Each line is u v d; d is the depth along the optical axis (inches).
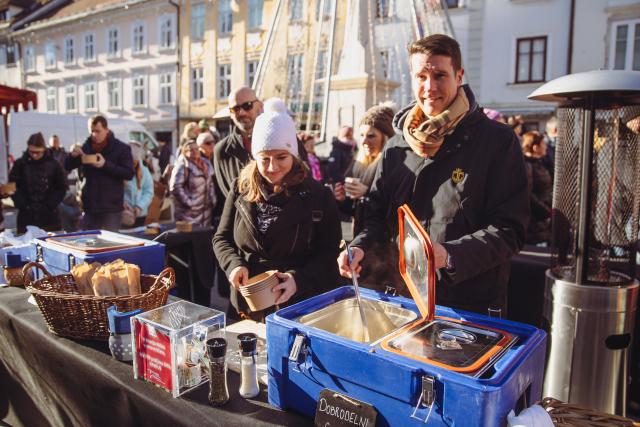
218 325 49.9
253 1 627.5
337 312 50.1
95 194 165.8
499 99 486.0
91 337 59.3
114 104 793.6
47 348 60.2
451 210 58.6
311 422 41.3
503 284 62.6
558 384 76.3
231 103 106.7
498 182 57.0
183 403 44.9
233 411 43.4
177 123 716.0
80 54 824.3
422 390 33.9
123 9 740.7
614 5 424.8
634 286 72.5
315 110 327.9
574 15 442.0
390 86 243.9
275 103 117.3
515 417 33.8
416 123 62.7
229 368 52.3
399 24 239.9
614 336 72.1
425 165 60.2
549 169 176.1
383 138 99.0
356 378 37.5
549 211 135.0
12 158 350.3
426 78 56.7
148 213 202.2
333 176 178.4
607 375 73.1
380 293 53.7
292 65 350.9
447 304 61.6
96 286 60.4
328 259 69.6
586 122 70.2
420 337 39.9
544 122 461.4
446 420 33.2
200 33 682.8
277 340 42.8
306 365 40.8
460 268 50.1
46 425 66.1
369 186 91.4
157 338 47.3
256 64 634.2
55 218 193.8
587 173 71.1
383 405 36.2
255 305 54.7
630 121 69.8
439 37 55.9
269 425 40.9
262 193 68.8
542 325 80.7
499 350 38.0
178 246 125.0
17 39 913.5
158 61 725.9
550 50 457.1
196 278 128.3
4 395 75.9
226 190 111.5
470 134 58.2
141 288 66.2
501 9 474.3
